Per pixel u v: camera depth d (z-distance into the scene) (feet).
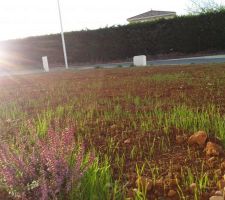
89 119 20.95
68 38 121.70
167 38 108.17
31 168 10.60
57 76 57.47
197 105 22.12
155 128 17.65
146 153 14.55
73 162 11.59
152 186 11.30
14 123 20.98
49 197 9.91
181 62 78.33
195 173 12.19
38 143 12.10
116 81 40.11
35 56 126.82
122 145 15.65
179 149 14.71
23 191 10.19
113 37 115.65
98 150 15.28
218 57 84.99
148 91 29.94
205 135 14.94
